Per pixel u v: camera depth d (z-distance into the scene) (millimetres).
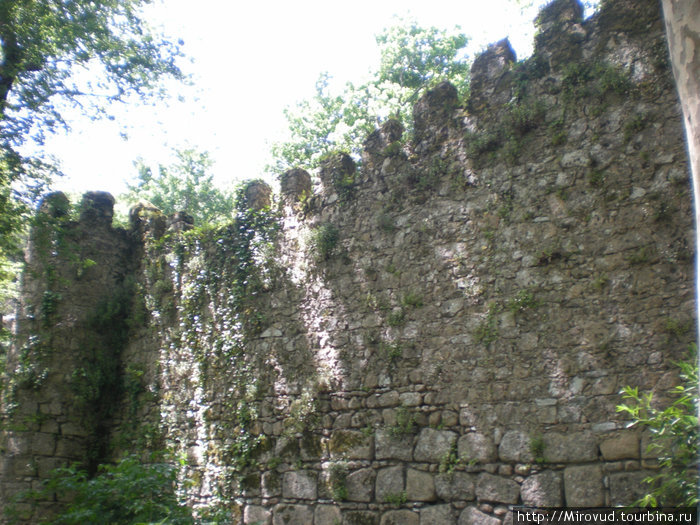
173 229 11984
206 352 10320
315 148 21562
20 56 10281
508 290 7262
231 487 9203
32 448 10562
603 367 6426
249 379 9562
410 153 8641
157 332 11359
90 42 10492
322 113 21594
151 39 11164
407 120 19703
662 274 6297
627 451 6055
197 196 25953
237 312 10062
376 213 8773
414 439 7570
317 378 8734
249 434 9266
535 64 7629
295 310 9367
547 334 6863
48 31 10273
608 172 6844
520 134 7578
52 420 10820
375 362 8211
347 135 20000
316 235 9211
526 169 7453
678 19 2842
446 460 7211
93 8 10688
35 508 10133
